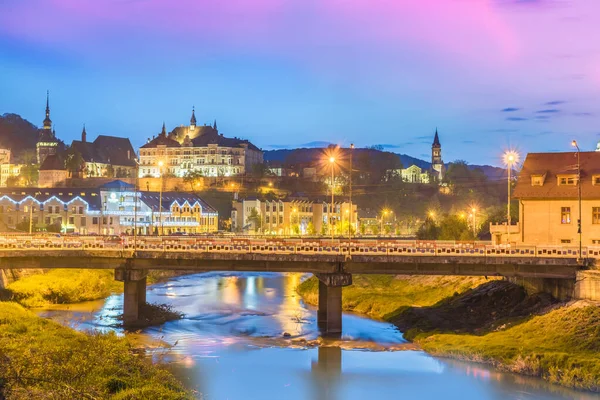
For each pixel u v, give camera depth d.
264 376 67.50
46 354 56.91
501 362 69.62
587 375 63.06
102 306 104.31
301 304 112.50
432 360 72.81
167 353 75.44
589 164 97.50
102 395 50.97
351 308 105.06
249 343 81.19
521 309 84.69
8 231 186.25
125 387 54.25
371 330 88.19
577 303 76.19
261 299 118.56
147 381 56.53
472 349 73.50
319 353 76.44
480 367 69.56
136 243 93.62
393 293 111.19
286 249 89.62
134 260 89.81
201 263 88.75
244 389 63.22
